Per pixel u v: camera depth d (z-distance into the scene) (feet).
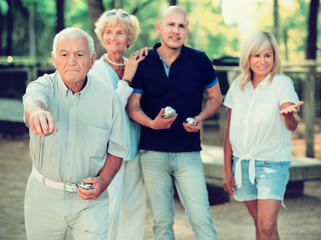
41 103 8.78
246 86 12.79
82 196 9.30
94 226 9.66
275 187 12.23
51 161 9.45
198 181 12.85
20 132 41.45
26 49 105.19
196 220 12.80
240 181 12.80
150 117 13.15
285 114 11.43
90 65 9.50
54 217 9.66
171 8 13.08
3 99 43.21
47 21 99.14
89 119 9.57
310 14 50.16
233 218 18.44
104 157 10.02
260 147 12.48
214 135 35.17
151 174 13.00
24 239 16.28
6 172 27.37
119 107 9.84
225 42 113.39
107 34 13.35
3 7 88.17
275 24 57.47
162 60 13.03
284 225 17.46
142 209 13.74
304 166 19.74
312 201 20.62
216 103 13.52
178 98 12.96
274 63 12.57
